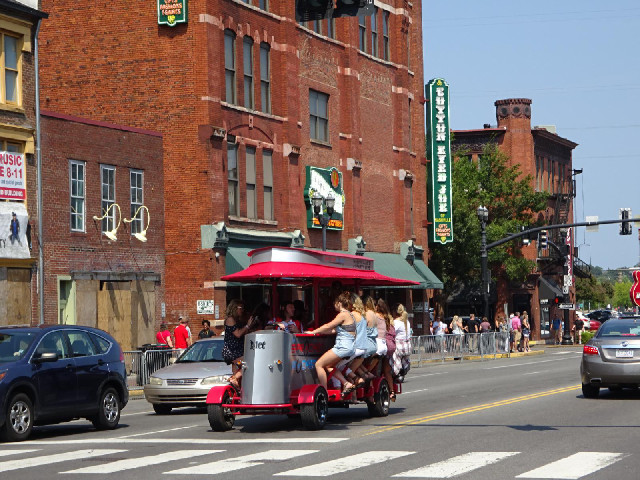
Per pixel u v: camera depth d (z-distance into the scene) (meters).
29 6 46.41
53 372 26.30
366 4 23.95
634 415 27.81
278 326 26.48
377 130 76.00
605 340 33.59
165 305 56.25
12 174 44.75
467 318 97.06
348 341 25.91
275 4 64.50
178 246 56.28
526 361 66.69
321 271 27.12
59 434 27.34
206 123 56.66
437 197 84.94
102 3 58.78
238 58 60.41
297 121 65.44
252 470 18.58
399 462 19.16
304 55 66.88
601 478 16.94
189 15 57.03
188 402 33.50
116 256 51.53
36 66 46.75
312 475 17.83
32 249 45.97
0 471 19.42
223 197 57.66
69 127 48.88
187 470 18.75
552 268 117.19
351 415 29.70
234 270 57.25
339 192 70.00
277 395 25.12
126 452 21.94
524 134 112.56
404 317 32.72
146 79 57.75
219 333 55.88
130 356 44.44
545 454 19.88
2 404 24.62
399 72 79.56
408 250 78.69
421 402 34.00
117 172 52.12
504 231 95.44
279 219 63.69
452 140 109.31
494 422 26.38
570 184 127.19
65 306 48.22
